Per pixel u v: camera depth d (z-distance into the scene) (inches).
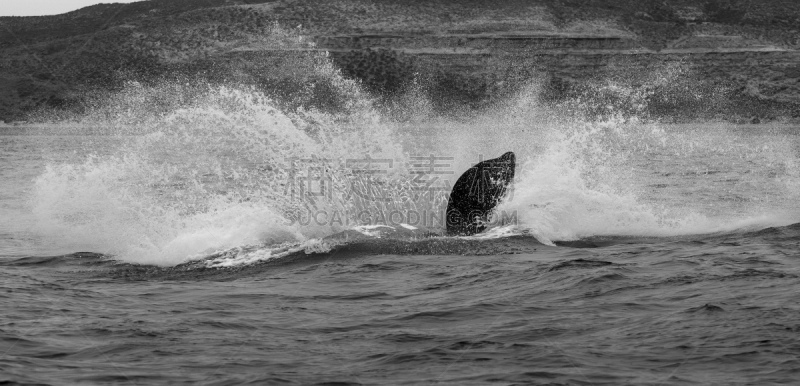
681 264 2065.7
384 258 2202.3
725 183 4377.5
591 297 1739.7
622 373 1261.1
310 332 1517.0
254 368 1310.3
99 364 1337.4
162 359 1362.0
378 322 1581.0
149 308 1708.9
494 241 2393.0
